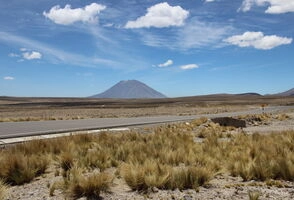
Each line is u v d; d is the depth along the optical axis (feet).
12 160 29.09
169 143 43.32
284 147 40.45
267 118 112.06
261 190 24.73
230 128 78.54
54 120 103.55
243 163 30.76
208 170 27.53
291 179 27.99
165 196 23.40
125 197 23.31
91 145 44.52
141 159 33.04
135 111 249.55
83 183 23.59
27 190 25.18
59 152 38.96
